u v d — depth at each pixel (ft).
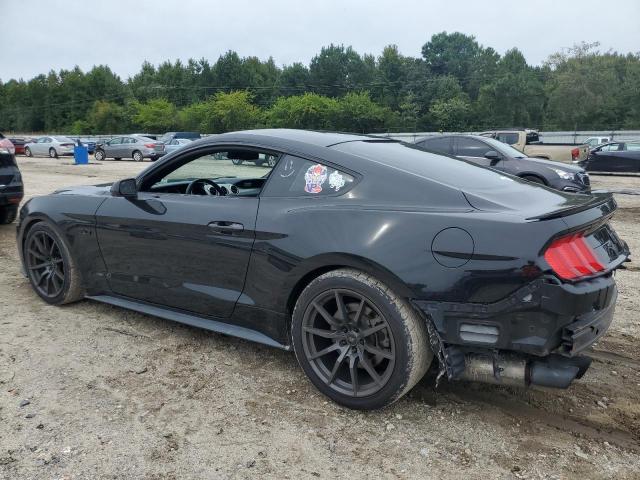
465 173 10.41
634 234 25.50
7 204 23.40
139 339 12.37
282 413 9.39
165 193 12.30
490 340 8.23
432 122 263.90
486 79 309.01
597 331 8.64
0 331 12.64
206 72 347.97
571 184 33.91
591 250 8.73
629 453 8.36
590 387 10.41
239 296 10.68
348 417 9.29
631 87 222.69
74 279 13.78
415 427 9.00
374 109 255.70
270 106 323.57
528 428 9.02
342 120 255.50
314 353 9.78
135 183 12.39
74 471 7.73
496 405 9.74
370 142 11.31
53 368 10.87
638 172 61.72
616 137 135.03
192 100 339.16
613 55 253.85
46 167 76.43
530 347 8.03
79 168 74.18
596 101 213.46
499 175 11.08
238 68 344.69
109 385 10.25
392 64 309.42
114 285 12.99
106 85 366.63
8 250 20.72
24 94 389.39
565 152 50.57
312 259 9.43
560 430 8.97
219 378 10.61
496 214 8.51
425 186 9.29
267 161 10.87
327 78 326.24
